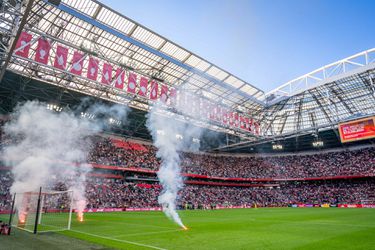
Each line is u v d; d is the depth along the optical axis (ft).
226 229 56.08
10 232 45.24
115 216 93.56
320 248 35.04
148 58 106.22
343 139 132.67
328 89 145.79
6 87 111.96
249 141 170.30
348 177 183.11
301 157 223.10
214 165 207.31
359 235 45.83
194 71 117.70
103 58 90.94
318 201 183.42
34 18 79.82
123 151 165.37
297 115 185.57
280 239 42.52
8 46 57.52
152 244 37.78
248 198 196.03
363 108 158.10
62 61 80.12
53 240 39.01
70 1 80.74
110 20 89.92
